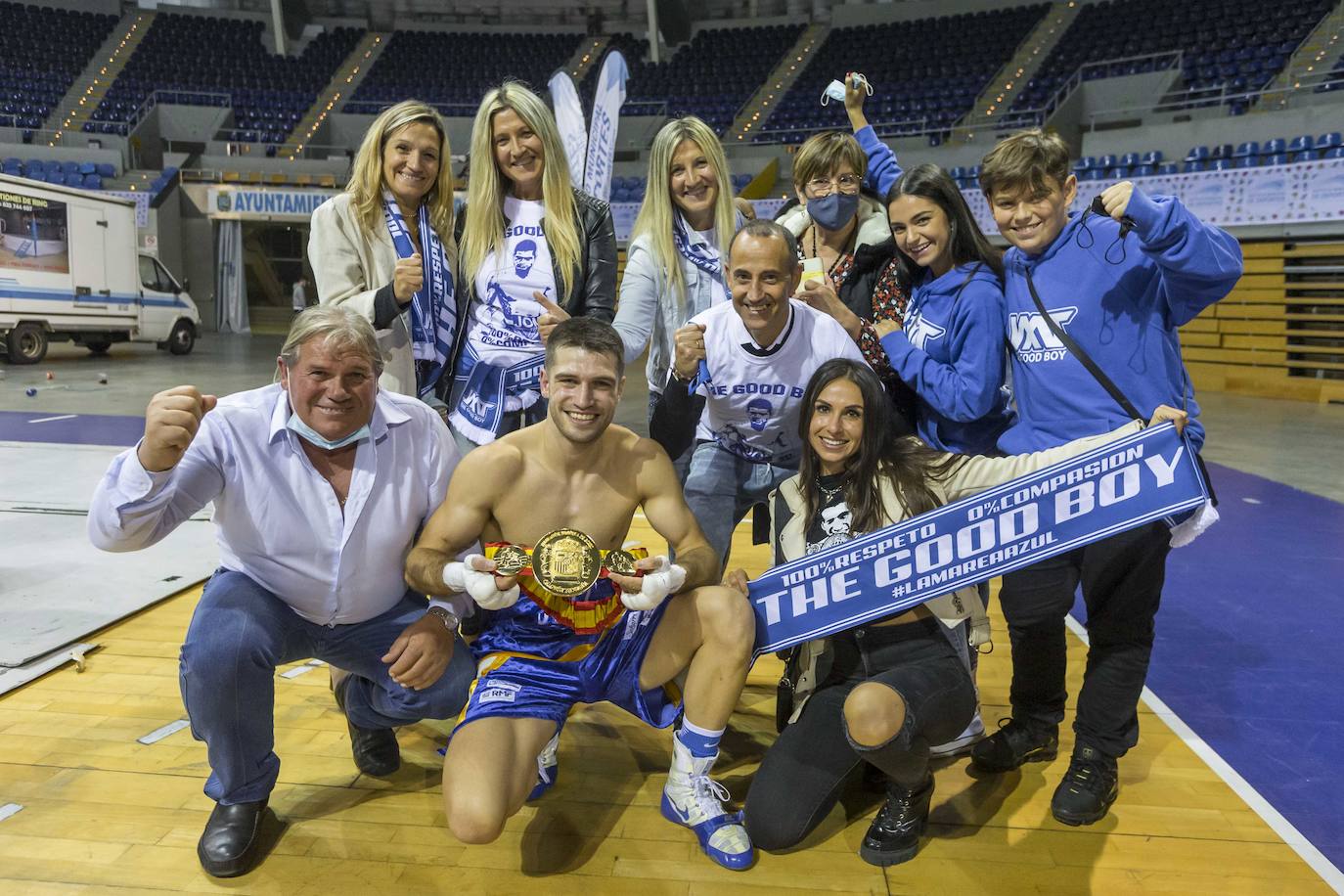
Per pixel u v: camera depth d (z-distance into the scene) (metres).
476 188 2.59
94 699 2.56
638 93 19.38
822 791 1.94
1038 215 2.07
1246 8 15.50
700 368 2.37
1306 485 5.89
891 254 2.62
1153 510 1.94
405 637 1.95
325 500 1.91
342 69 20.22
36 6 19.45
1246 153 11.80
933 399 2.27
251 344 15.52
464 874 1.87
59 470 5.40
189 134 18.09
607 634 2.02
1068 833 2.05
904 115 16.89
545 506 2.01
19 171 15.75
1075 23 17.27
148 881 1.81
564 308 2.62
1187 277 1.89
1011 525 2.02
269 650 1.89
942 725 1.93
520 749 1.86
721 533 2.60
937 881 1.88
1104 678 2.08
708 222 2.80
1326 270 10.59
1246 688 2.83
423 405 2.08
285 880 1.83
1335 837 2.04
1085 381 2.05
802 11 20.39
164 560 3.77
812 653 2.19
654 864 1.92
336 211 2.51
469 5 21.28
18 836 1.93
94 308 11.92
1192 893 1.84
